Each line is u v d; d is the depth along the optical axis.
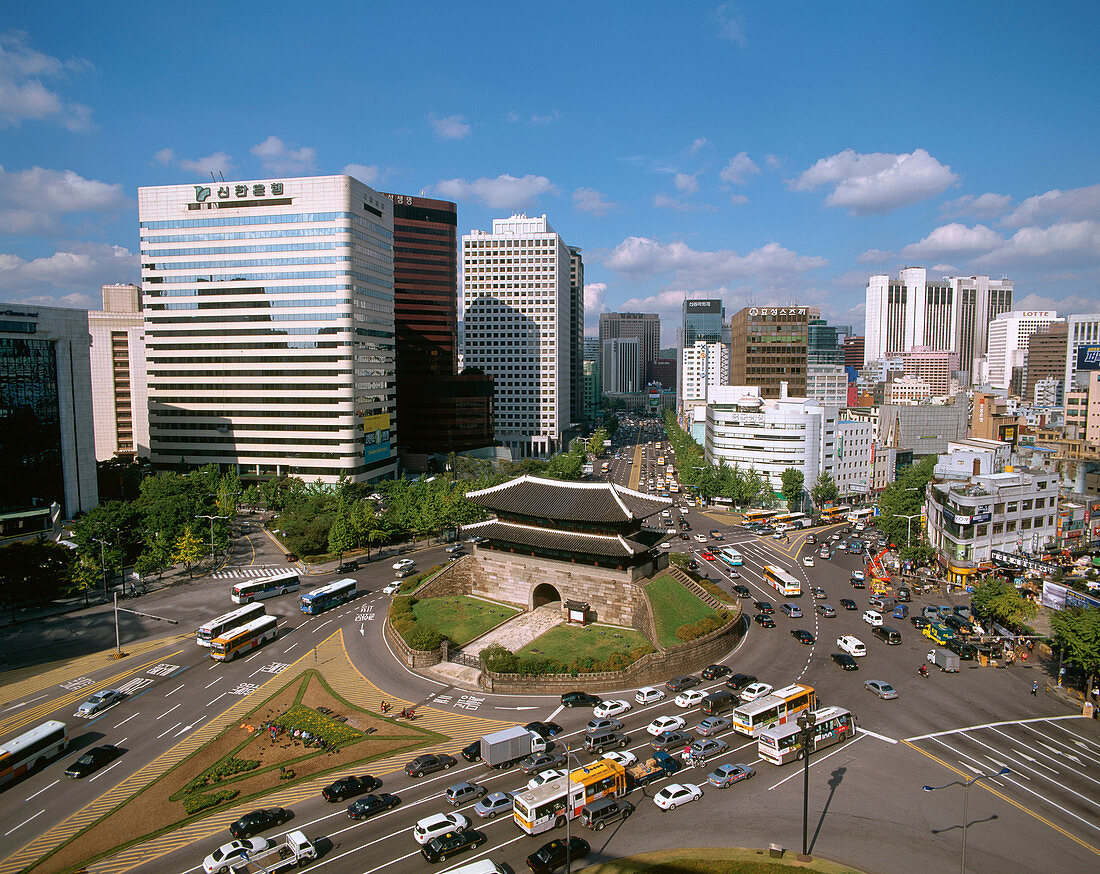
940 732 70.44
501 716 75.12
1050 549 132.50
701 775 62.94
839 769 63.69
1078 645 76.00
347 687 82.06
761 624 102.75
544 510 105.25
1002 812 57.22
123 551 121.75
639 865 50.53
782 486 181.62
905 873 49.72
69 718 74.44
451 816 54.88
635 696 79.88
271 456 198.12
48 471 150.00
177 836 54.78
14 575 104.25
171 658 90.25
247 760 65.50
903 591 115.38
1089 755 66.00
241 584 110.94
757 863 50.50
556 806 55.94
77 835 54.97
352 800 59.28
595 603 102.31
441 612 105.69
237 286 195.38
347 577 125.56
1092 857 51.69
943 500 130.88
